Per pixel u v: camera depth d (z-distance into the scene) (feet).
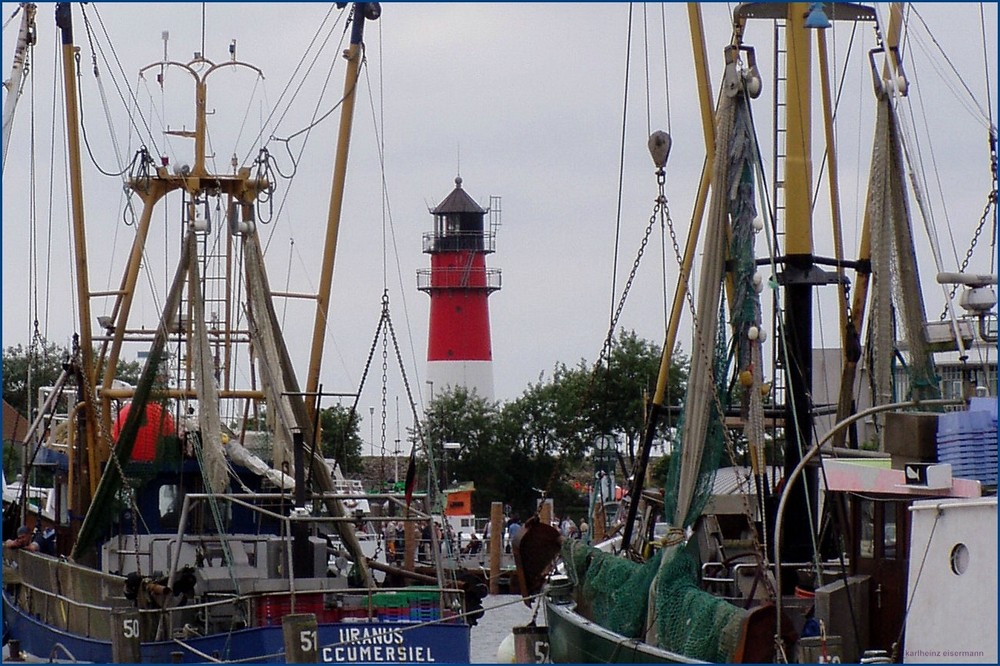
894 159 95.40
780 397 97.30
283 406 114.62
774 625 77.71
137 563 106.01
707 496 87.40
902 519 80.74
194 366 110.22
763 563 85.97
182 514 101.91
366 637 94.07
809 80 99.86
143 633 98.94
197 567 104.42
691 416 87.92
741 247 89.40
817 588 85.46
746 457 111.45
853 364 105.50
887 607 81.51
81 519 119.96
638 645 84.38
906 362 101.50
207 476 106.42
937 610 73.67
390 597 101.40
